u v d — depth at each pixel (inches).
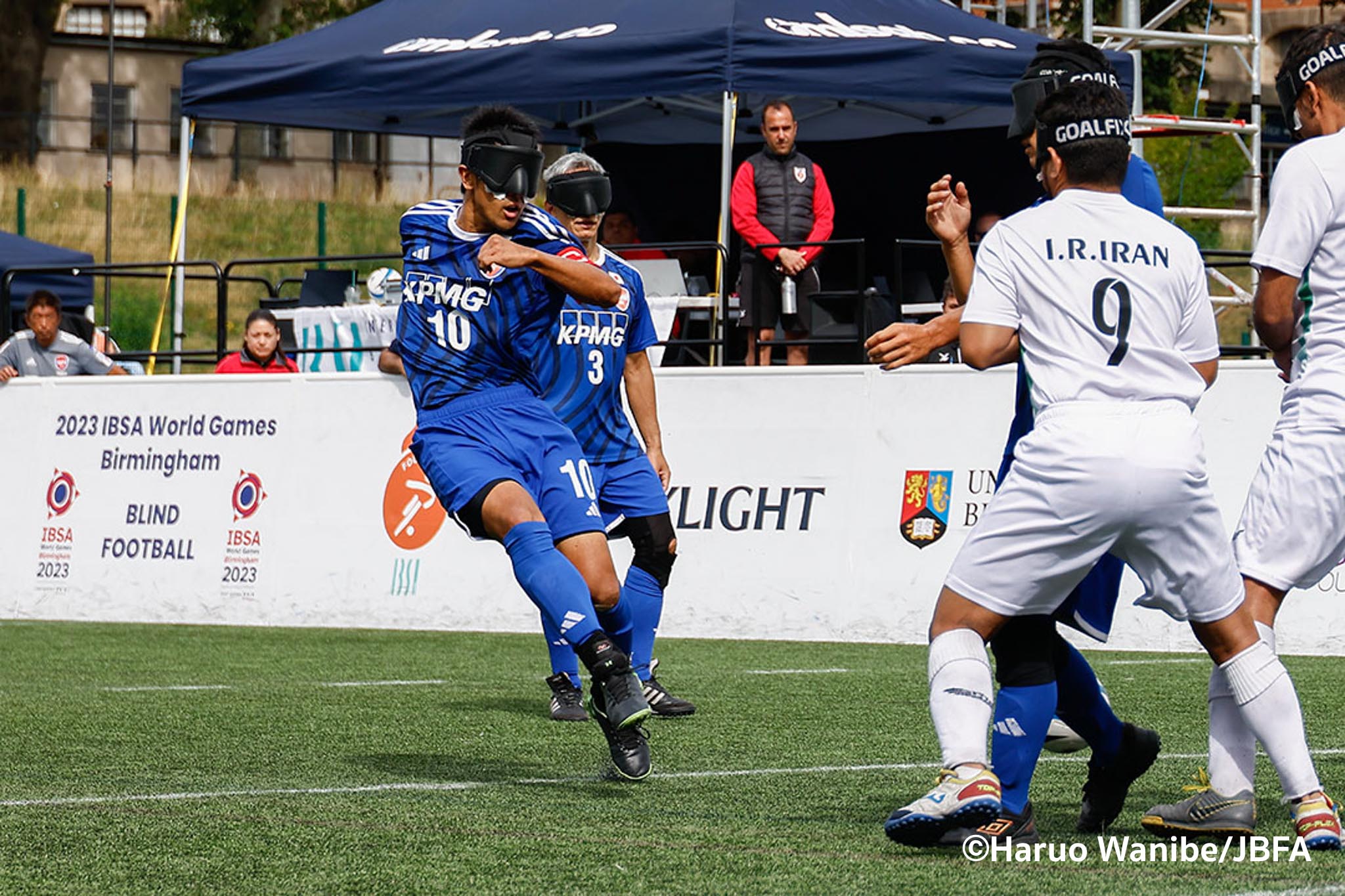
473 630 1180.5
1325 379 478.0
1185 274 442.3
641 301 789.2
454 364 565.0
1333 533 478.6
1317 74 486.6
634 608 762.2
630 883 413.4
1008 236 442.0
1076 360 431.5
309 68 1387.8
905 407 1091.9
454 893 404.2
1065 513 425.4
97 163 4092.0
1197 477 429.7
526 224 561.3
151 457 1277.1
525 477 568.1
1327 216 474.0
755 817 507.8
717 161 1763.0
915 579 1083.9
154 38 4375.0
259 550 1237.7
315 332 1341.0
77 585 1290.6
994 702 470.0
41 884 414.6
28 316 1467.8
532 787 568.4
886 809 523.2
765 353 1301.7
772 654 1030.4
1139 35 1791.3
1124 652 1046.4
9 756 642.2
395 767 614.9
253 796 548.1
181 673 936.9
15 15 4109.3
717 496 1135.6
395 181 4170.8
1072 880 415.2
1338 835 446.9
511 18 1387.8
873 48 1255.5
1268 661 447.5
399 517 1203.9
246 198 3897.6
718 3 1294.3
